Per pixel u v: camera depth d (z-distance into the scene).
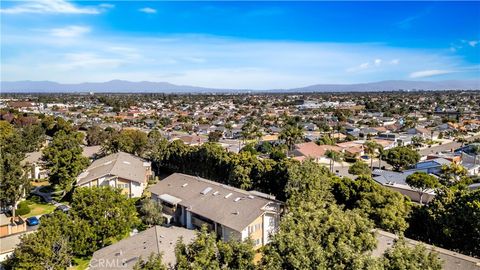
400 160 86.44
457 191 43.41
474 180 68.56
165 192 55.25
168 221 50.25
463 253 36.97
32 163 74.00
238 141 124.25
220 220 43.34
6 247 40.81
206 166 69.75
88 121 161.75
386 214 40.00
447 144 121.50
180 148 78.69
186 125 160.38
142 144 86.75
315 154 94.50
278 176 55.03
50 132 118.75
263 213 43.22
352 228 25.86
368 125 165.25
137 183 62.34
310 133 139.88
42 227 35.19
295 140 106.75
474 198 37.78
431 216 39.44
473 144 101.81
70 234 36.41
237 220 42.31
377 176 73.19
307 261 22.33
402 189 61.81
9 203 52.12
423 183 58.19
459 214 37.25
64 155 60.03
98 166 68.00
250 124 147.12
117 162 67.00
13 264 33.31
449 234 37.12
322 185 47.62
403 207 41.62
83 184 58.97
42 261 32.91
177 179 59.06
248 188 58.62
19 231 46.81
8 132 96.75
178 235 37.41
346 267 22.28
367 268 21.58
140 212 51.94
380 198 41.88
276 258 23.16
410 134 133.38
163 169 82.75
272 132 142.50
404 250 23.22
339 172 84.69
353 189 47.88
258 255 39.66
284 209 45.34
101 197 40.59
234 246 24.69
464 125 154.62
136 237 37.41
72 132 104.00
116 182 60.47
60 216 37.25
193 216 48.12
